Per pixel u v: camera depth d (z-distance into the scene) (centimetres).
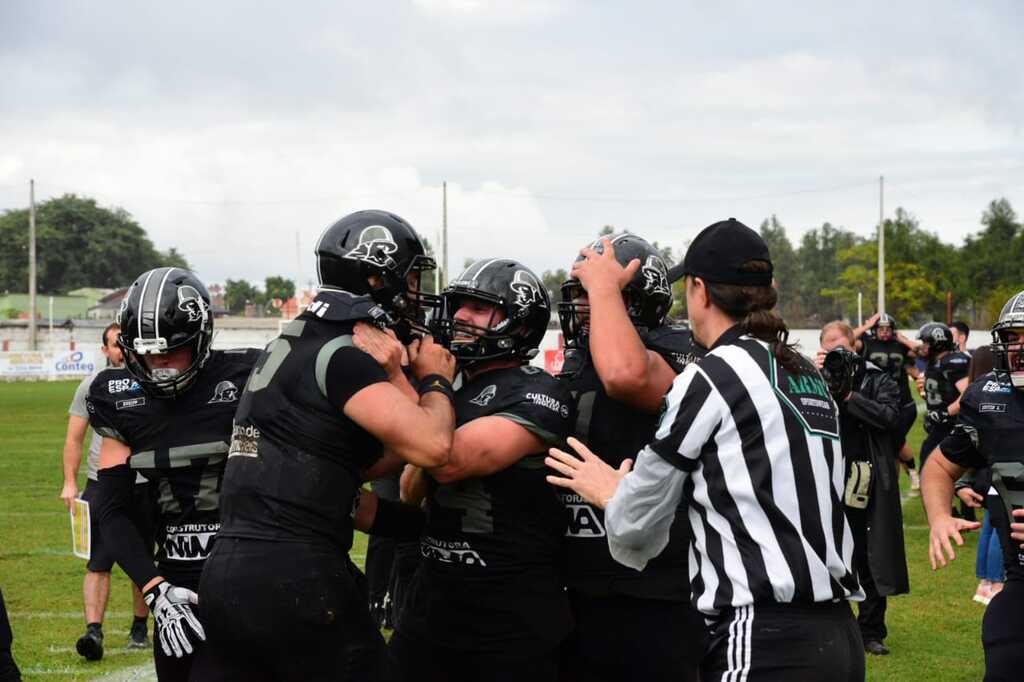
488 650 456
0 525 1346
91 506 793
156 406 479
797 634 368
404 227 458
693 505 389
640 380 445
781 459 375
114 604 962
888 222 8688
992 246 9881
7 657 563
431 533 470
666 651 467
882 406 801
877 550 802
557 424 453
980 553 954
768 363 385
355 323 429
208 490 478
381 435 410
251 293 13712
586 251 484
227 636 409
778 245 13362
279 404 418
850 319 8856
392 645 484
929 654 820
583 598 477
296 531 410
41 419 2938
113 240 13050
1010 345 520
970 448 543
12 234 12650
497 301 462
